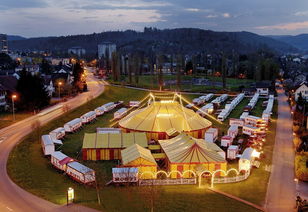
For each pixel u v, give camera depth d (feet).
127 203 133.49
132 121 242.78
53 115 296.92
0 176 159.53
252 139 229.25
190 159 167.43
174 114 241.96
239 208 130.72
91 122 288.30
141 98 437.17
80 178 153.58
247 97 455.63
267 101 401.08
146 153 178.81
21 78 302.86
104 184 154.30
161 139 226.79
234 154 192.03
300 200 130.41
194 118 249.34
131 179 152.97
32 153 196.24
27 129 245.45
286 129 267.80
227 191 147.23
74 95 420.77
